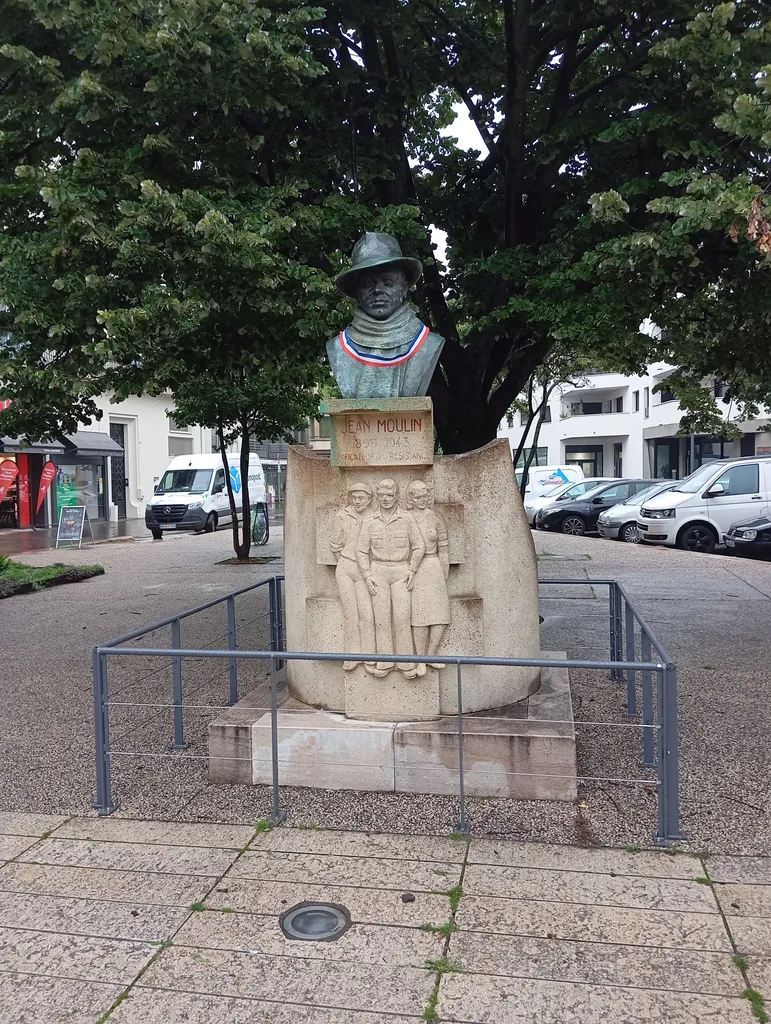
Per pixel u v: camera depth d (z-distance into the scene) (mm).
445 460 4910
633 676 5922
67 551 19438
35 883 3691
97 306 6355
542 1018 2719
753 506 16859
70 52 6664
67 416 8250
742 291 7262
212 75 6277
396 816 4305
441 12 8344
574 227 7418
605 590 11508
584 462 48156
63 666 7973
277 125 7426
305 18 6242
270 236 6055
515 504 5074
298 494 5203
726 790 4555
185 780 4914
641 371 8523
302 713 4984
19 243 6512
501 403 9320
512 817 4262
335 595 5035
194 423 16266
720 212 5391
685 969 2953
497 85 8430
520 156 8008
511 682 5062
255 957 3088
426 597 4750
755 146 6422
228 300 6660
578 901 3432
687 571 13109
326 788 4699
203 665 7863
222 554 18000
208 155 6945
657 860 3781
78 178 6293
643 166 7504
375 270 4941
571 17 7367
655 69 6867
